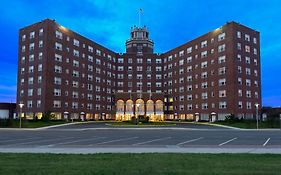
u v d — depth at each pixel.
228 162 11.88
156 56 106.50
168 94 101.31
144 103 95.06
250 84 77.06
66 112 79.38
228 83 75.69
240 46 76.50
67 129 47.06
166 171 9.77
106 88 98.94
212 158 13.16
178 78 96.75
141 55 106.44
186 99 92.19
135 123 64.44
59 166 10.83
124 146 20.16
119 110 94.25
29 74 77.00
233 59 74.81
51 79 75.25
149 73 105.81
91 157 13.52
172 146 20.19
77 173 9.42
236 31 76.38
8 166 10.80
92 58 92.12
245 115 74.69
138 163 11.59
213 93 80.81
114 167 10.62
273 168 10.38
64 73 79.75
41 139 26.64
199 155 14.30
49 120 67.62
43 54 74.69
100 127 52.84
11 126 53.34
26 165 11.06
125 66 105.94
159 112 94.81
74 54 84.12
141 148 18.42
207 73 83.75
